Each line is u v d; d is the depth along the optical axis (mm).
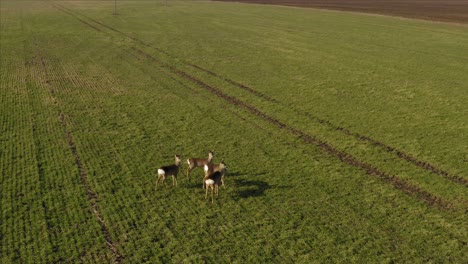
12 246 18141
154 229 19500
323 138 30469
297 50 62844
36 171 24656
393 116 34875
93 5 132875
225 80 46094
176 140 29781
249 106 37438
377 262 17500
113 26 85562
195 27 85875
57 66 51906
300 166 26016
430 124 33000
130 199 21922
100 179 23938
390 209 21328
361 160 26938
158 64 53438
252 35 76562
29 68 50625
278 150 28359
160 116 34562
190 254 17844
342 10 120875
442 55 59031
